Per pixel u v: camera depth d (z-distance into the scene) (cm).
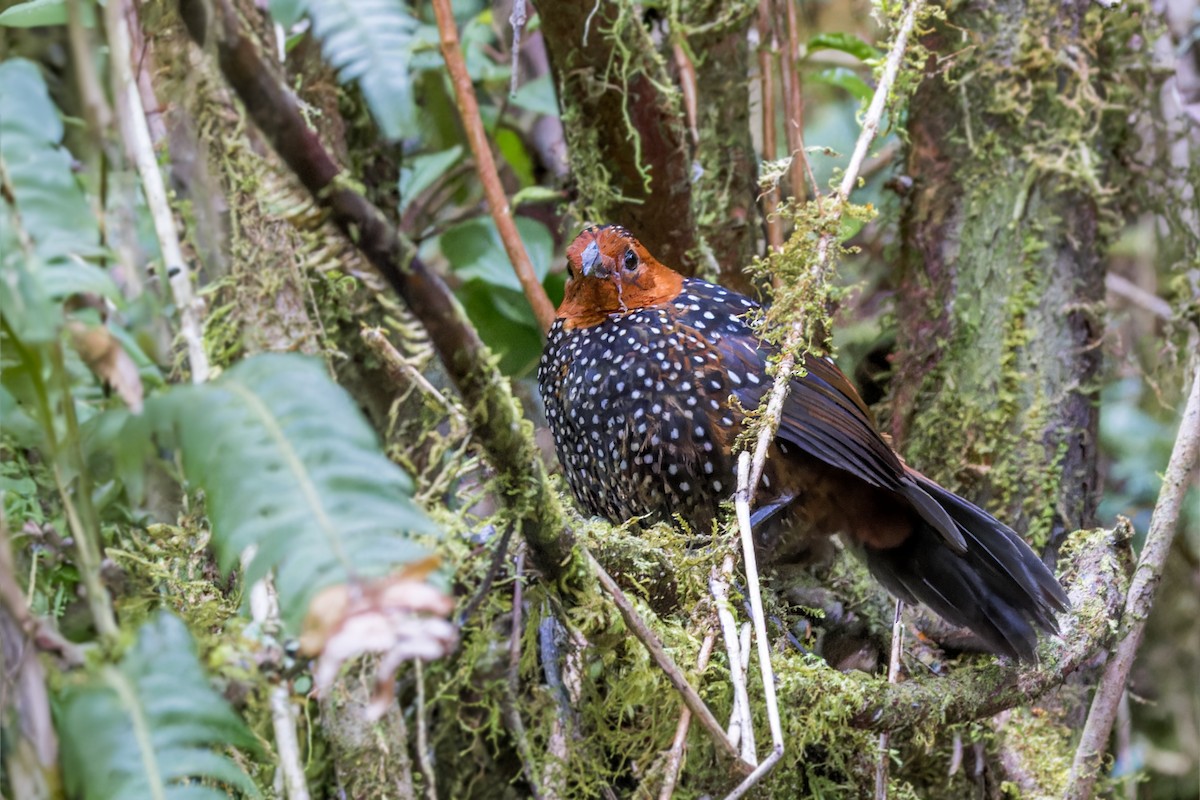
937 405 763
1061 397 740
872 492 655
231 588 508
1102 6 724
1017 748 675
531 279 647
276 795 433
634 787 605
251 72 319
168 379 514
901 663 650
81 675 336
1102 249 767
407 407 655
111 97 435
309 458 317
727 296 679
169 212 430
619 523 695
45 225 330
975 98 762
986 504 741
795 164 764
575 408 677
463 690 663
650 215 746
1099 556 649
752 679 526
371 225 341
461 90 552
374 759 533
